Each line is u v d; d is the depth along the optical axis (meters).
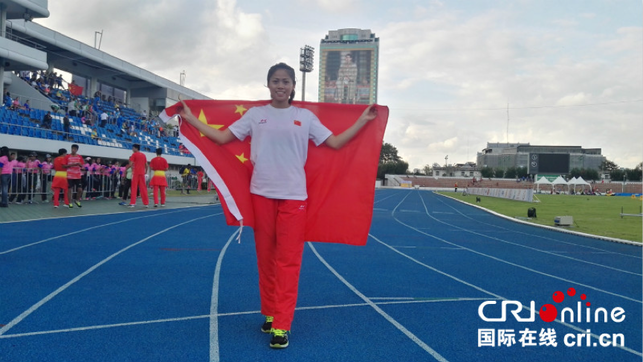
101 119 29.39
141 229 9.84
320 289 5.17
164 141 37.47
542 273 6.62
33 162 15.39
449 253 8.31
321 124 3.64
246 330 3.67
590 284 5.94
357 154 3.79
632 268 7.34
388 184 98.88
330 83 178.62
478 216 19.30
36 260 6.13
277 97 3.41
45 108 26.55
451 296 5.02
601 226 15.19
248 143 3.74
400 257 7.62
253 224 3.67
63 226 9.64
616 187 82.56
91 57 33.62
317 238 3.84
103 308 4.12
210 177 3.71
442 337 3.68
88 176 17.45
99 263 6.13
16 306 4.09
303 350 3.28
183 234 9.36
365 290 5.18
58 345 3.21
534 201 35.41
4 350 3.09
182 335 3.50
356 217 3.80
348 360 3.12
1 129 19.77
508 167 115.75
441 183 93.94
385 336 3.65
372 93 177.12
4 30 20.91
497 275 6.34
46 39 29.45
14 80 26.16
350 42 178.12
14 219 10.28
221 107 3.86
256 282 5.30
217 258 6.81
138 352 3.13
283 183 3.40
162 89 42.94
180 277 5.48
